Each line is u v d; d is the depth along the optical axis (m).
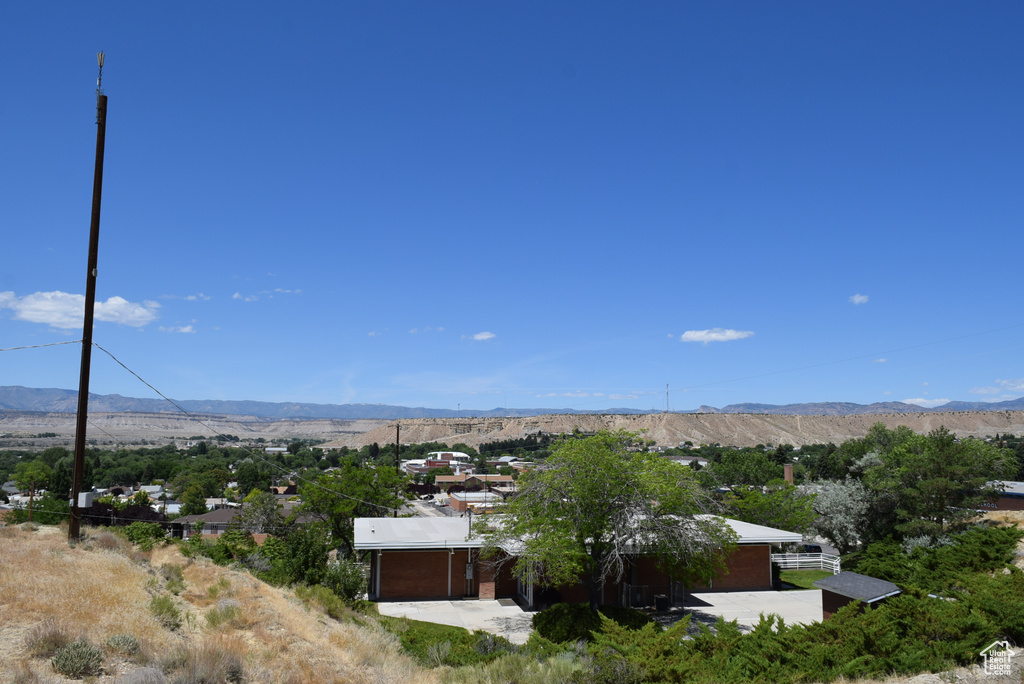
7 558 12.39
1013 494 51.34
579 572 22.41
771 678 12.41
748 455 80.06
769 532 32.06
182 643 10.34
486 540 24.89
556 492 22.75
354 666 12.03
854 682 11.86
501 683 12.30
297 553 24.27
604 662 12.56
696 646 14.89
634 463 23.78
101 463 149.38
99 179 15.30
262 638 11.86
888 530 39.50
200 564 18.58
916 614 14.11
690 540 22.98
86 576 12.05
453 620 24.72
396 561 28.77
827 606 19.62
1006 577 16.59
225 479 136.62
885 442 64.94
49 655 8.48
